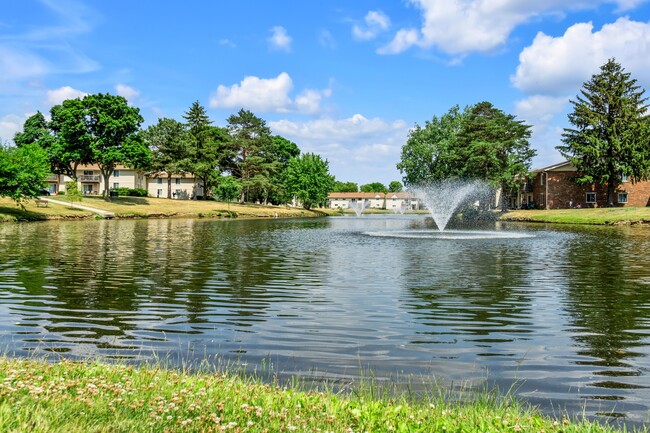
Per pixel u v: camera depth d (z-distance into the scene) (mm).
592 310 10891
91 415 4422
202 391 5277
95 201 69688
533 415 5258
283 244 27484
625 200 71625
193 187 103688
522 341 8562
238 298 12219
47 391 4879
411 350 8047
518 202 88562
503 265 18594
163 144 90062
